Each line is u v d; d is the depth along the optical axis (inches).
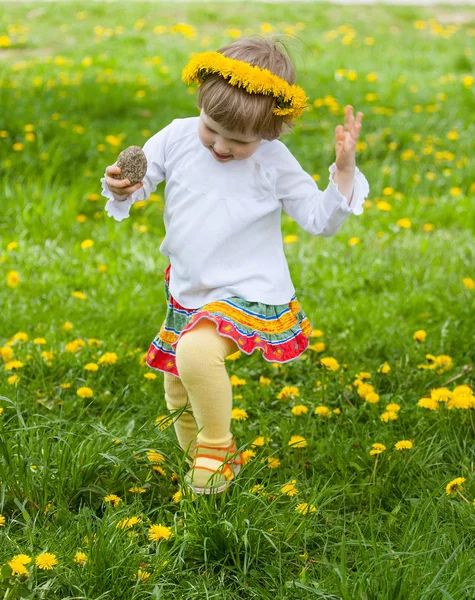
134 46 585.6
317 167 361.4
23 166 338.6
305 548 129.7
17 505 133.0
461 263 270.1
